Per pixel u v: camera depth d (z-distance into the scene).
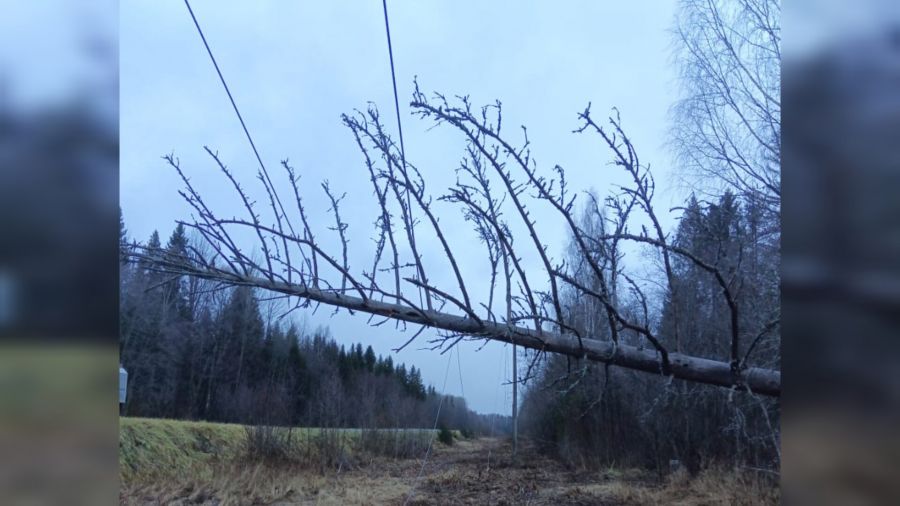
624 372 8.80
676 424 12.68
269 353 21.88
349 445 20.98
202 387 20.48
